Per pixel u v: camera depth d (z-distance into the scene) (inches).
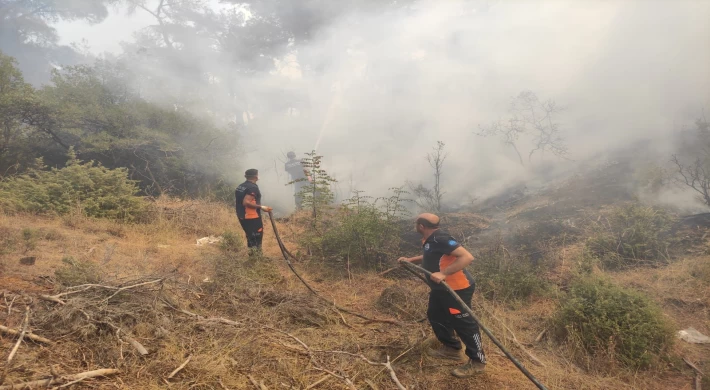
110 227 276.4
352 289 210.8
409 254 254.2
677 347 152.6
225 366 120.3
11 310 129.6
